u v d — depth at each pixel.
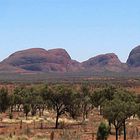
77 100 81.38
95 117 98.75
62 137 56.44
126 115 54.66
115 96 68.12
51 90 78.62
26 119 90.94
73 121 87.19
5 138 48.84
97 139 54.44
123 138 61.56
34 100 95.81
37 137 54.59
